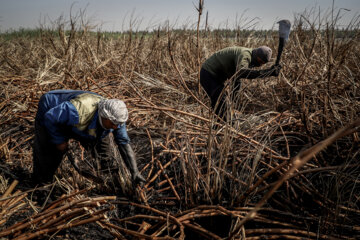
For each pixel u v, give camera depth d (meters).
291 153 2.82
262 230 1.99
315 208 2.25
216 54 3.45
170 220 2.10
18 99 3.92
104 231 2.19
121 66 5.22
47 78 4.53
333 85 3.39
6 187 2.52
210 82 3.49
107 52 5.69
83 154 3.04
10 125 3.52
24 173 2.82
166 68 5.36
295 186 2.38
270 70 3.11
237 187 2.42
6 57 5.62
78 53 5.32
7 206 2.25
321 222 2.04
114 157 2.57
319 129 2.93
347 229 2.03
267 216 2.15
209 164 2.21
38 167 2.48
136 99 3.82
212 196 2.28
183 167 2.39
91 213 2.04
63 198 2.17
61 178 2.68
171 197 2.50
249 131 2.91
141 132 3.25
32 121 3.52
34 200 2.49
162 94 4.32
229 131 2.35
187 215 2.15
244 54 3.27
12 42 7.79
